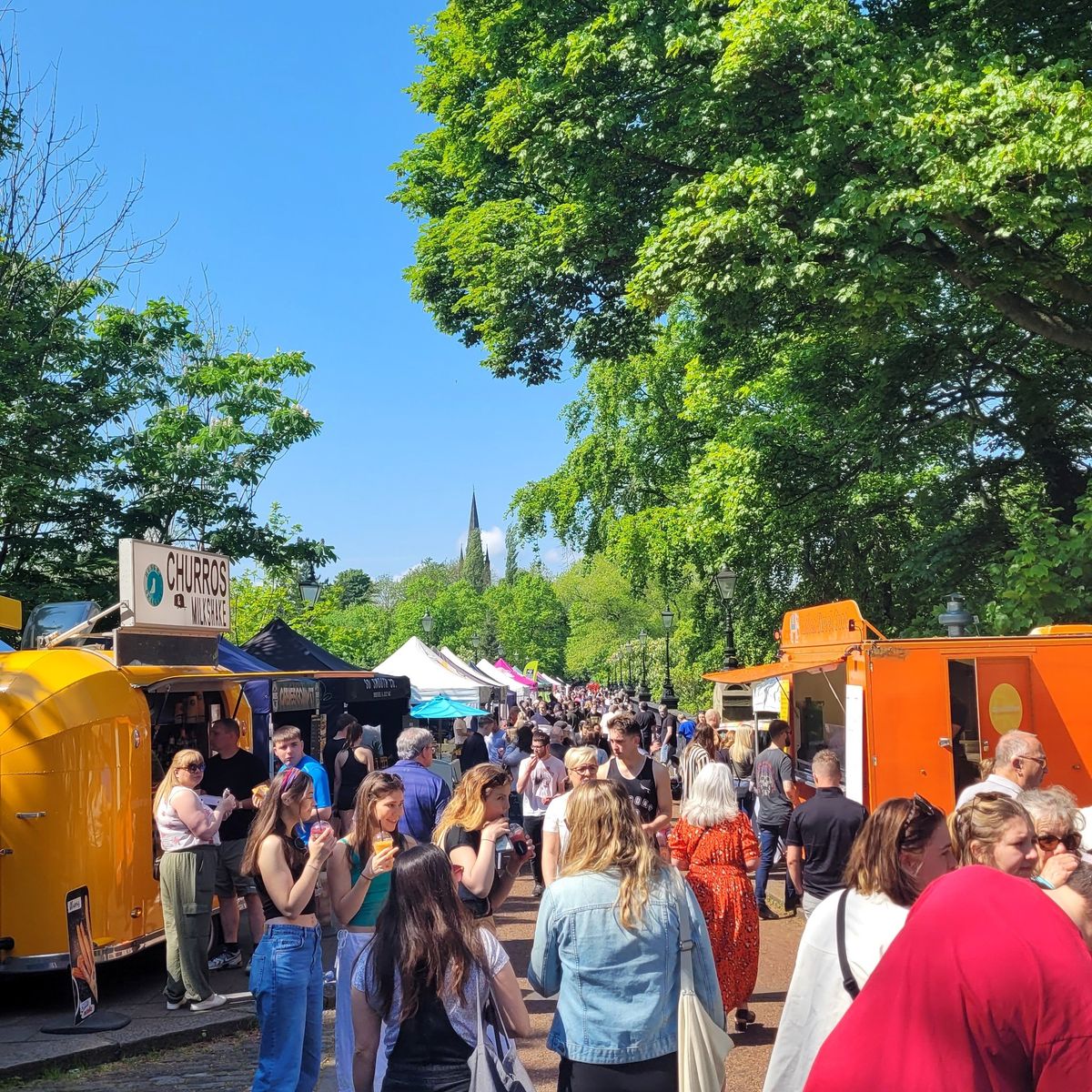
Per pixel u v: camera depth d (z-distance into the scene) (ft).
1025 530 54.13
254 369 77.15
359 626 287.48
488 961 12.78
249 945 34.83
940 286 67.21
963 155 44.01
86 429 68.69
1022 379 68.44
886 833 12.19
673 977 13.20
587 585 241.55
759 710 60.54
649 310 51.26
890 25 56.08
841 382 75.05
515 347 71.20
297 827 18.88
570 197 66.90
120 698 29.89
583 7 62.64
